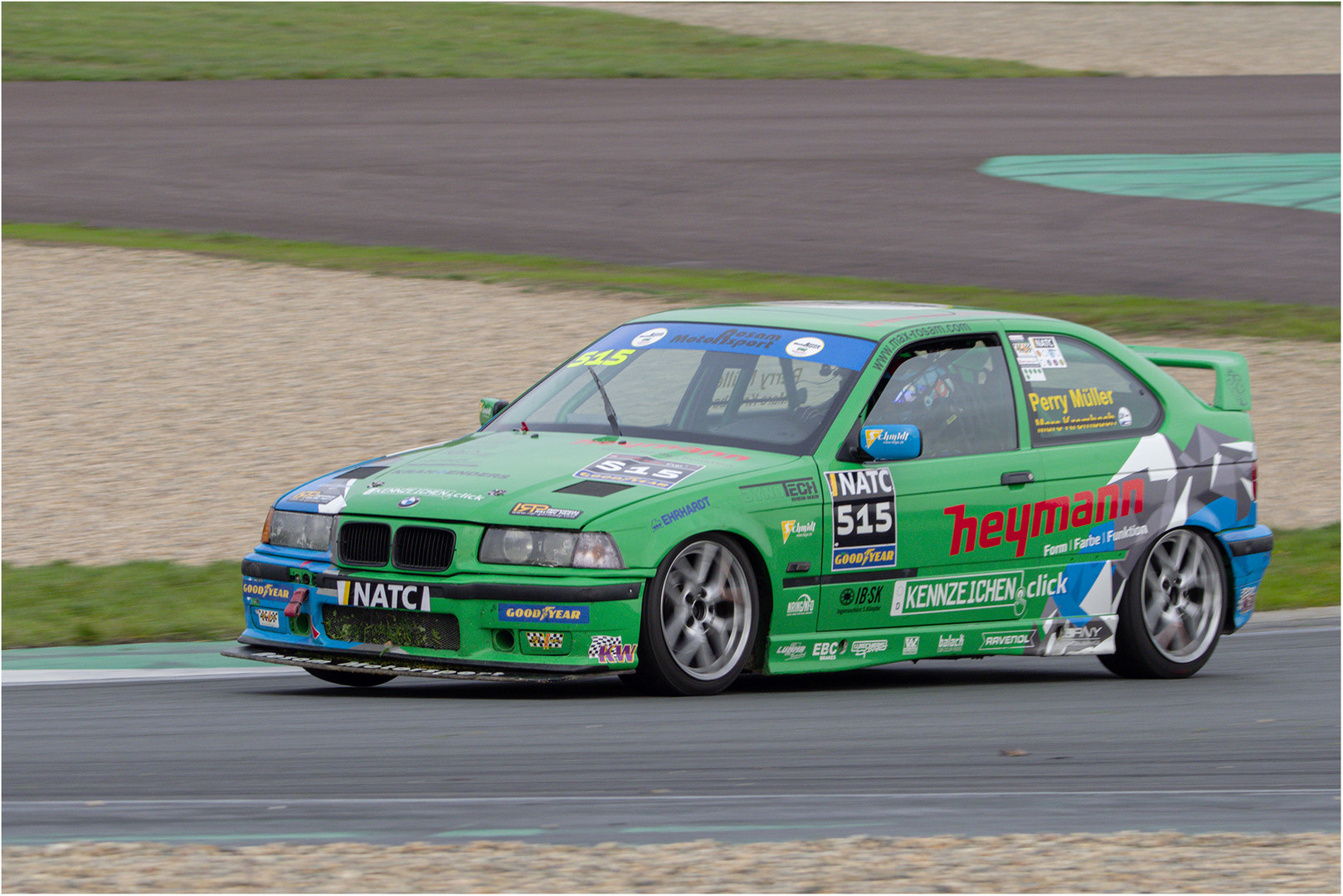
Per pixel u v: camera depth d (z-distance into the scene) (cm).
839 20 14812
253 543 3700
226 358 5434
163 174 8769
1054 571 2609
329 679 2478
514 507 2230
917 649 2481
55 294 6303
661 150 9519
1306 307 6206
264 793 1694
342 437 4550
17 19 13475
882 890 1330
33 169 8850
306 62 12494
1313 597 3588
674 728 2073
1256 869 1422
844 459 2419
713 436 2466
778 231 7506
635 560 2192
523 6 15125
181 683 2497
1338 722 2272
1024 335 2708
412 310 6056
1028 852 1464
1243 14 15325
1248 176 8794
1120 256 7012
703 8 15288
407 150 9512
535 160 9238
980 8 15525
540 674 2155
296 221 7731
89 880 1319
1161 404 2802
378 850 1427
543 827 1552
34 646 2859
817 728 2116
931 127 10281
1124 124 10456
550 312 5978
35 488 4122
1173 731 2188
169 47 12838
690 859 1412
